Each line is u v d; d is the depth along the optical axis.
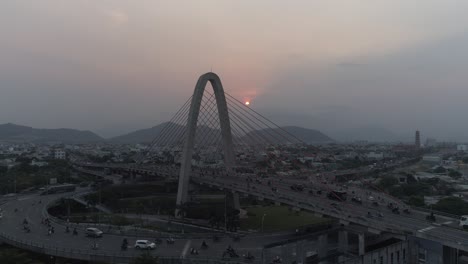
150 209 177.25
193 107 177.88
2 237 104.69
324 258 99.12
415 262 92.44
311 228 112.25
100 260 86.06
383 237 108.00
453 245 80.50
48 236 104.38
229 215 136.75
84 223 133.00
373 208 115.31
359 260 87.31
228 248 88.75
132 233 109.69
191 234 108.06
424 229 91.19
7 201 170.25
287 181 172.00
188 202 169.00
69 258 90.56
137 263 76.56
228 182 161.50
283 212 166.12
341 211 106.06
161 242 99.12
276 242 94.06
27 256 96.25
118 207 184.50
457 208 151.12
